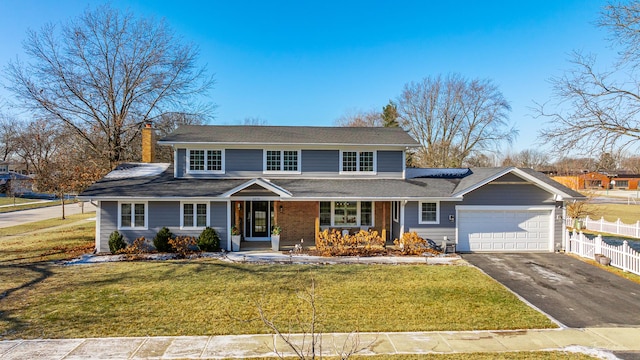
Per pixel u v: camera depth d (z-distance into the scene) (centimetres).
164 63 2912
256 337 818
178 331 846
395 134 2183
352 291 1159
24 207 4556
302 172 1989
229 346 770
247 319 923
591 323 927
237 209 1953
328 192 1789
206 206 1766
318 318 935
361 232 1773
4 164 6775
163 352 740
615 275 1388
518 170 1783
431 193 1803
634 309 1032
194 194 1720
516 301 1085
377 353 742
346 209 2041
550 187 1788
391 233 2052
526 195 1833
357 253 1717
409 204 1814
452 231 1822
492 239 1831
